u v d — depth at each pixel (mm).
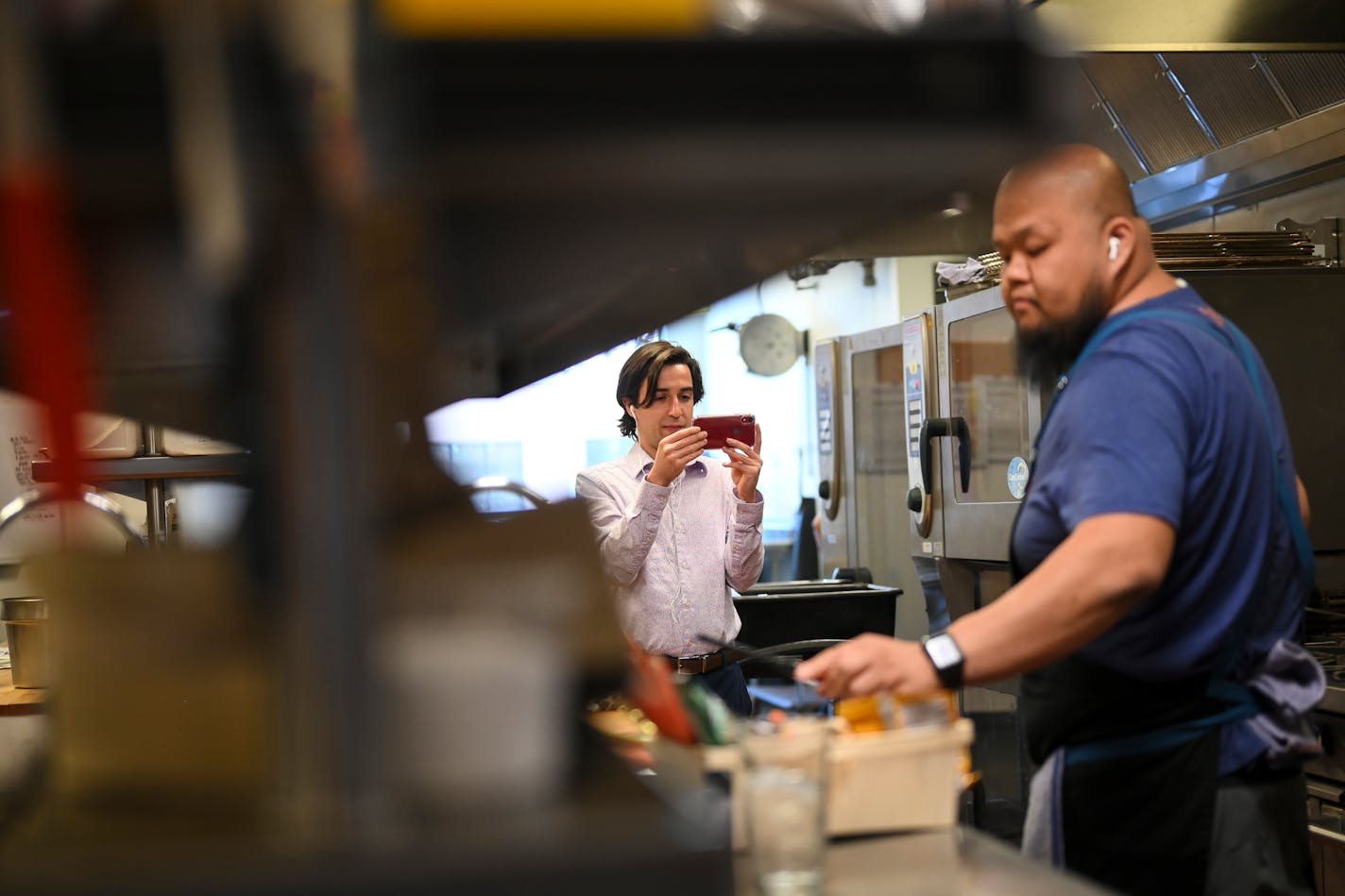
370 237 732
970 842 1200
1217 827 1543
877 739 1218
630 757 1220
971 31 674
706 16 656
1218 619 1541
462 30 630
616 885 652
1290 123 3094
